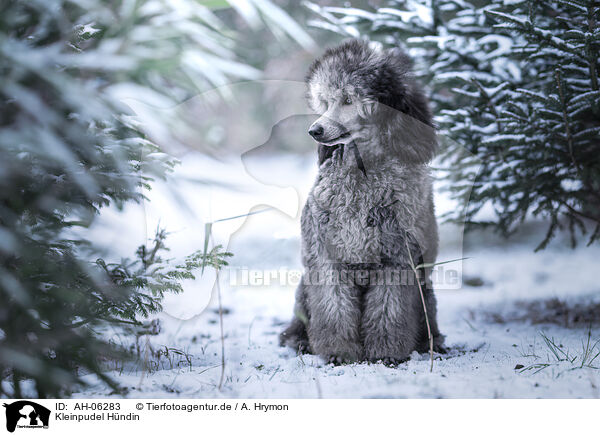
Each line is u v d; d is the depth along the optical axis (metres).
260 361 3.00
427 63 4.36
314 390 2.43
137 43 1.96
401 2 4.61
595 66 3.45
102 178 2.13
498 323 4.12
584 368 2.63
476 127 3.79
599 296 4.67
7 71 1.69
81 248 2.41
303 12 8.38
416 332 3.00
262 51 10.05
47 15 1.84
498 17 3.43
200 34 2.11
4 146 1.75
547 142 3.52
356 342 2.96
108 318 2.34
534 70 4.07
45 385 2.08
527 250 6.46
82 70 1.92
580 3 3.26
